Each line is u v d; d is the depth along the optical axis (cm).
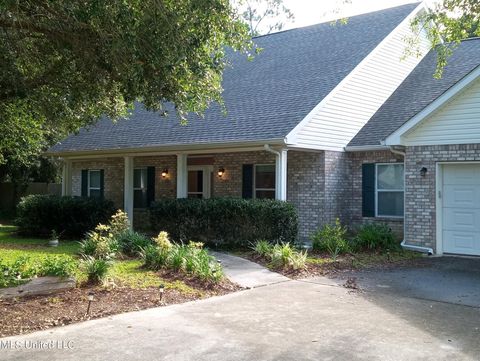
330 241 1230
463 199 1234
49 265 795
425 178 1273
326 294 819
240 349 539
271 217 1280
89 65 866
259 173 1636
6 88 918
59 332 595
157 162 1950
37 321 634
